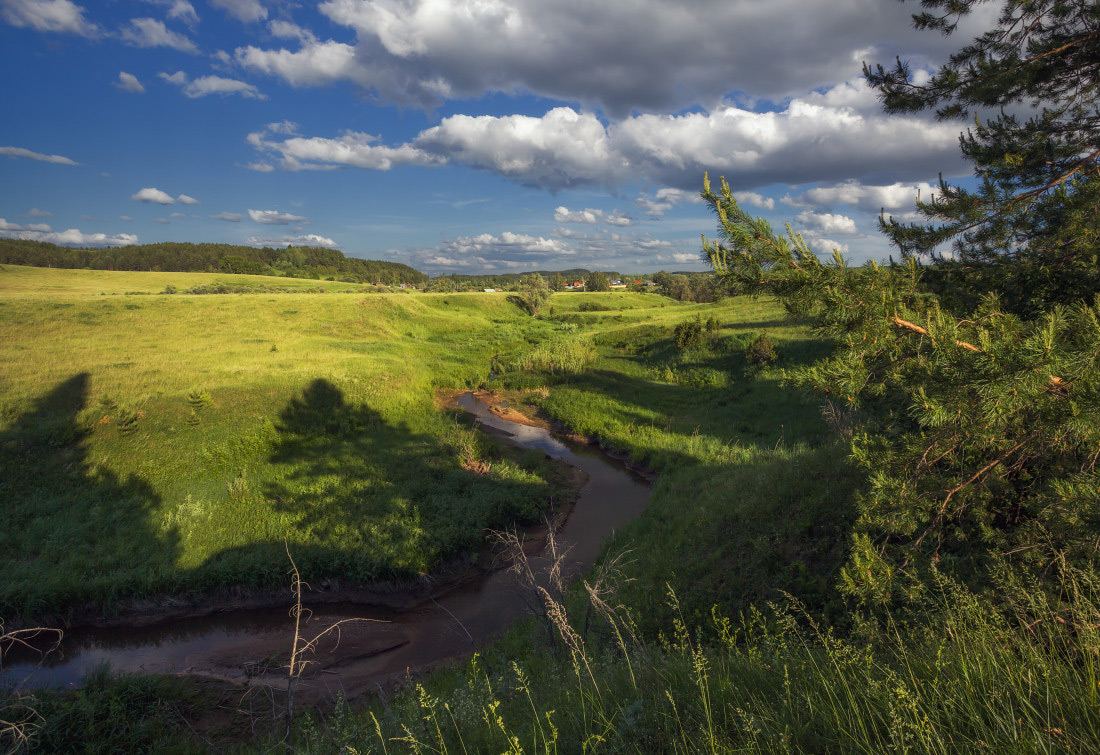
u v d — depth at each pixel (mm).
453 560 12422
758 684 3510
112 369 24406
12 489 13617
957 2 6512
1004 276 5676
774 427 19109
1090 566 3170
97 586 10453
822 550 8125
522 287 88438
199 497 14633
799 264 3689
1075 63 6336
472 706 4676
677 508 13047
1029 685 2480
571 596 9703
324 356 33406
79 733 6660
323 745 5250
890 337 3625
